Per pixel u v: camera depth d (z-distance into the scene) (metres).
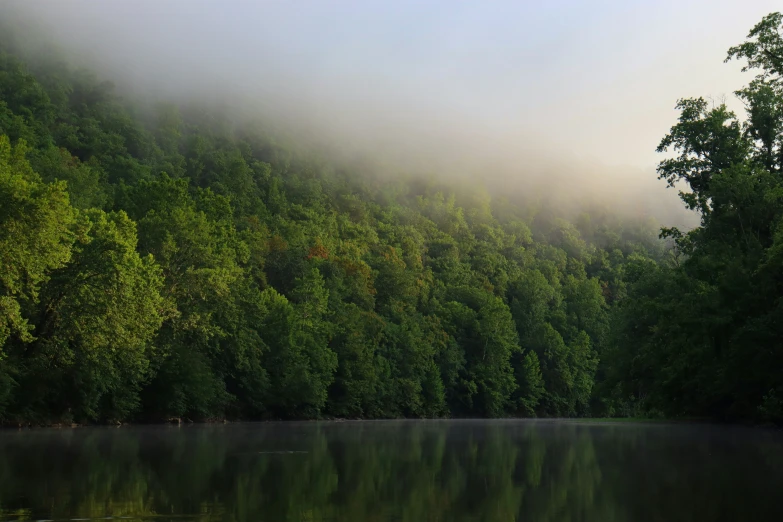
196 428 51.34
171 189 63.25
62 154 117.88
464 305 129.38
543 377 134.38
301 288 88.06
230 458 24.02
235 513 12.54
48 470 19.22
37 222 36.84
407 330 109.75
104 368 49.44
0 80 140.25
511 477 18.78
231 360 70.12
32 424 47.72
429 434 45.41
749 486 16.72
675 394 57.16
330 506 13.55
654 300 58.12
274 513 12.62
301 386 78.94
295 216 154.62
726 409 58.88
